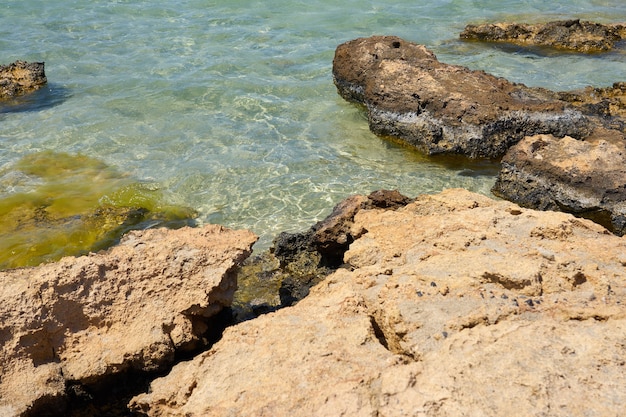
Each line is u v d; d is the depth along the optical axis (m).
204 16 27.78
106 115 19.38
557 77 22.19
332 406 7.24
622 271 9.38
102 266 10.00
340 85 20.73
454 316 8.51
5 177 15.91
